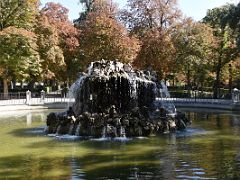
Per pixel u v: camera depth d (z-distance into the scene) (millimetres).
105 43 49875
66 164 14766
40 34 50031
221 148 17422
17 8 49750
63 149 17719
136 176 12922
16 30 45938
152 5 52781
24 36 46219
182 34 52125
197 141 19375
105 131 20906
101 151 17172
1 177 13078
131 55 49469
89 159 15578
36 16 52688
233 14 44281
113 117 21859
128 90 24047
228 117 31547
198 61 52031
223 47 54812
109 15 54469
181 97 52906
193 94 55312
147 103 25000
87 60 50812
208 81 66875
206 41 52125
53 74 52062
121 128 21031
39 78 51875
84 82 24078
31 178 12898
